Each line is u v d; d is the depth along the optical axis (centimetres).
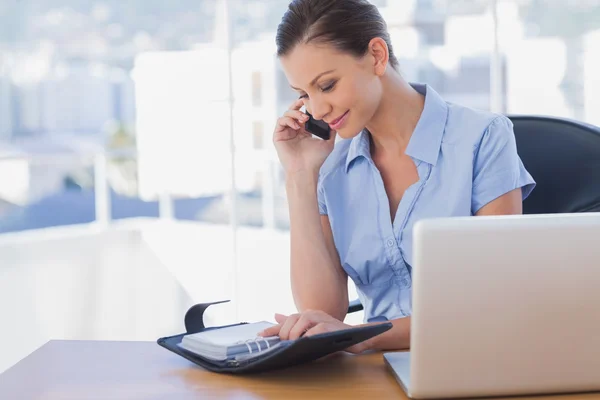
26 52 1834
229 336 127
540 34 997
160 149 864
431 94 157
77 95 1862
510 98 847
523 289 100
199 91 853
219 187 896
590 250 101
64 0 1839
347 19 140
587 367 103
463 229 99
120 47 1852
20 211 1989
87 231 688
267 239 699
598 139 167
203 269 586
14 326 429
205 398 108
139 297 501
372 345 132
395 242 157
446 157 155
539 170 170
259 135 812
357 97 142
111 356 130
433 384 103
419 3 1577
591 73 587
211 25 1769
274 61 695
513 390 103
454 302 100
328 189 166
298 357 117
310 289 158
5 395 111
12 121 1841
